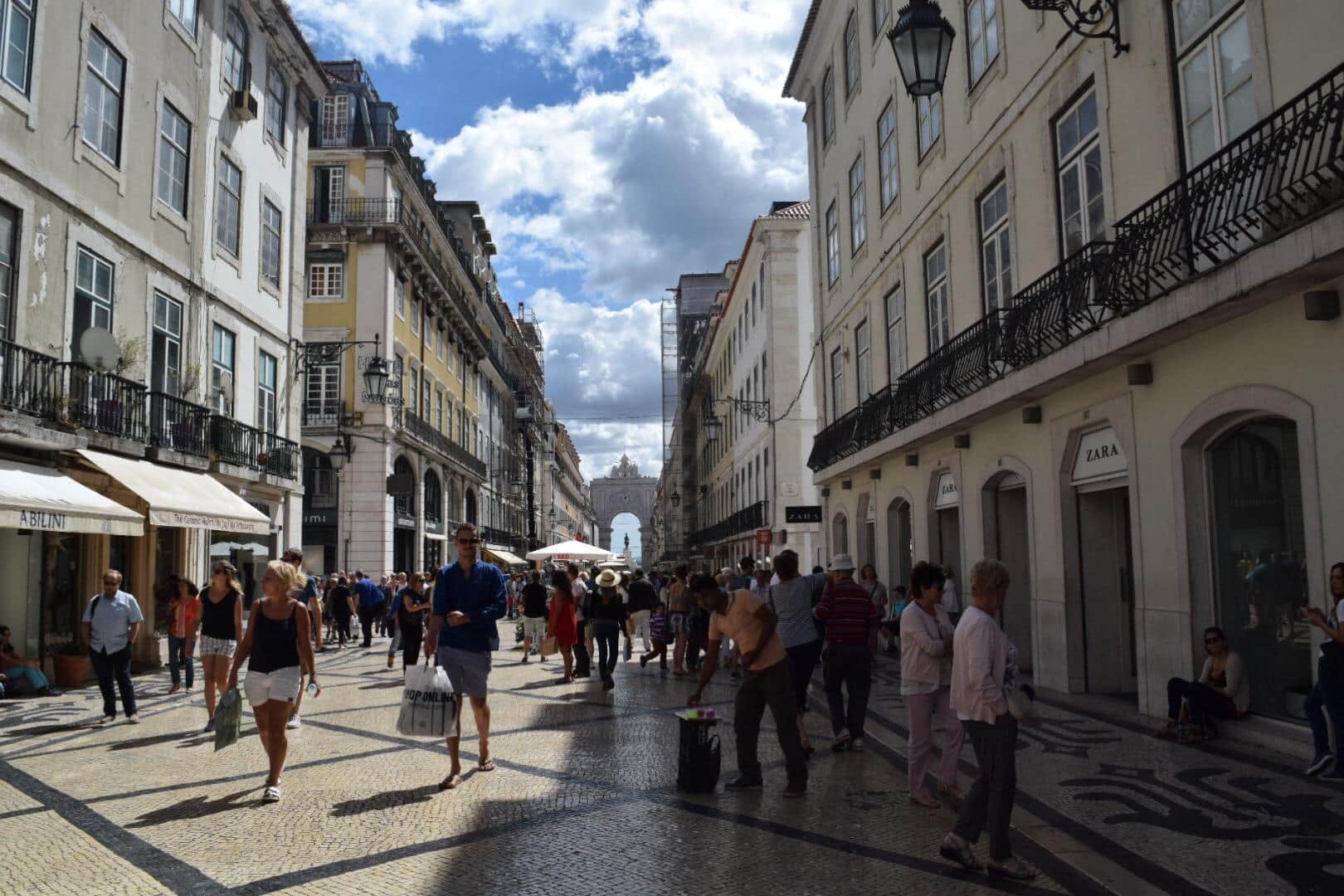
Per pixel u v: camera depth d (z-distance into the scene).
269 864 4.96
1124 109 9.68
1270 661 8.09
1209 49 8.44
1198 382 8.63
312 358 30.56
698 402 57.72
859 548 20.39
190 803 6.29
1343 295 6.87
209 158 18.03
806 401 30.14
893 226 17.39
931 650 6.21
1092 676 11.16
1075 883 4.56
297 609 6.57
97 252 14.23
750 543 35.56
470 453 43.72
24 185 12.58
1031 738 8.37
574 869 4.85
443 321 40.00
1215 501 8.75
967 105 13.80
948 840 4.87
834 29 21.48
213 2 18.19
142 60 15.58
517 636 21.39
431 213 37.53
